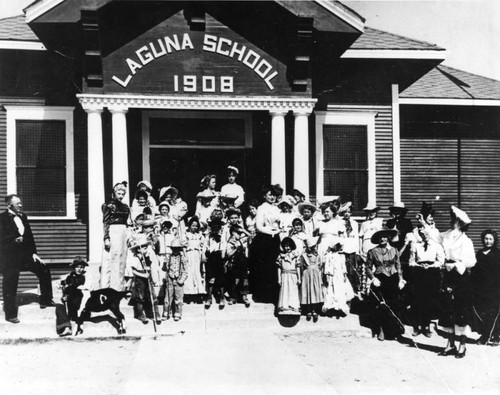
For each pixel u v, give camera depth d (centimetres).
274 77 1161
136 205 1065
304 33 1129
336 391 663
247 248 1073
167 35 1134
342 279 977
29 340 881
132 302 996
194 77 1139
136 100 1116
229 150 1343
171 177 1327
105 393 658
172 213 1070
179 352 819
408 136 1520
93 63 1095
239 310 977
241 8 1153
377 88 1363
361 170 1351
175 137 1332
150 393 649
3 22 1343
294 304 949
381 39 1383
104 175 1205
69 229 1259
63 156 1266
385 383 699
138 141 1315
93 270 1082
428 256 914
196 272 995
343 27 1145
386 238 935
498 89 1612
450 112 1538
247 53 1153
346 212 1105
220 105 1144
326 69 1345
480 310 888
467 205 1526
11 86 1254
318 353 833
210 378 705
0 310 998
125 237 937
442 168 1527
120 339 895
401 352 841
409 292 946
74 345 868
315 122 1339
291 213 1066
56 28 1098
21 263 955
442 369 761
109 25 1116
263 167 1340
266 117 1347
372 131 1354
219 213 1002
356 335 933
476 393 664
